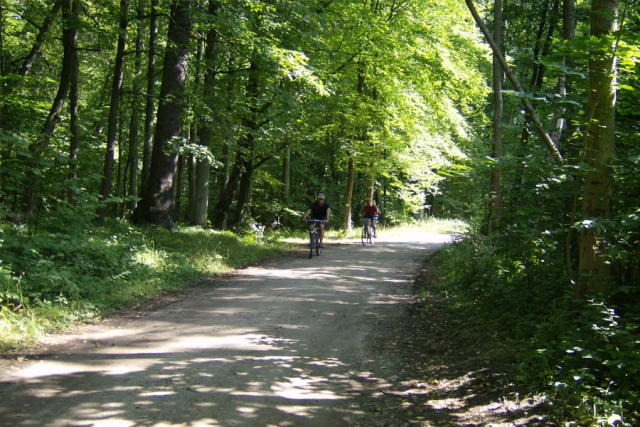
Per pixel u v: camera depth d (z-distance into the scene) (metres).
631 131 6.49
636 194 6.02
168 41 15.38
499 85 11.70
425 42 21.28
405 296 10.55
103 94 23.34
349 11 19.31
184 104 15.13
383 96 23.58
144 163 20.97
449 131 25.56
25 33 20.34
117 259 10.77
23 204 12.27
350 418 4.76
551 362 5.29
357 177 37.50
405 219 35.03
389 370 6.11
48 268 8.95
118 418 4.49
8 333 6.58
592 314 5.25
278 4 15.77
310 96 18.09
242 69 16.70
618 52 5.24
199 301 9.59
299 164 34.41
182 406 4.80
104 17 14.58
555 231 6.57
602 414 4.22
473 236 11.34
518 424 4.51
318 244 17.28
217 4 15.16
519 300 6.97
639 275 5.78
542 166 6.68
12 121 12.64
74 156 16.09
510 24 15.00
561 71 5.85
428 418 4.81
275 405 4.94
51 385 5.21
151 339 7.02
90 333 7.25
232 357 6.31
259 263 15.22
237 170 21.88
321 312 8.94
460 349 6.71
